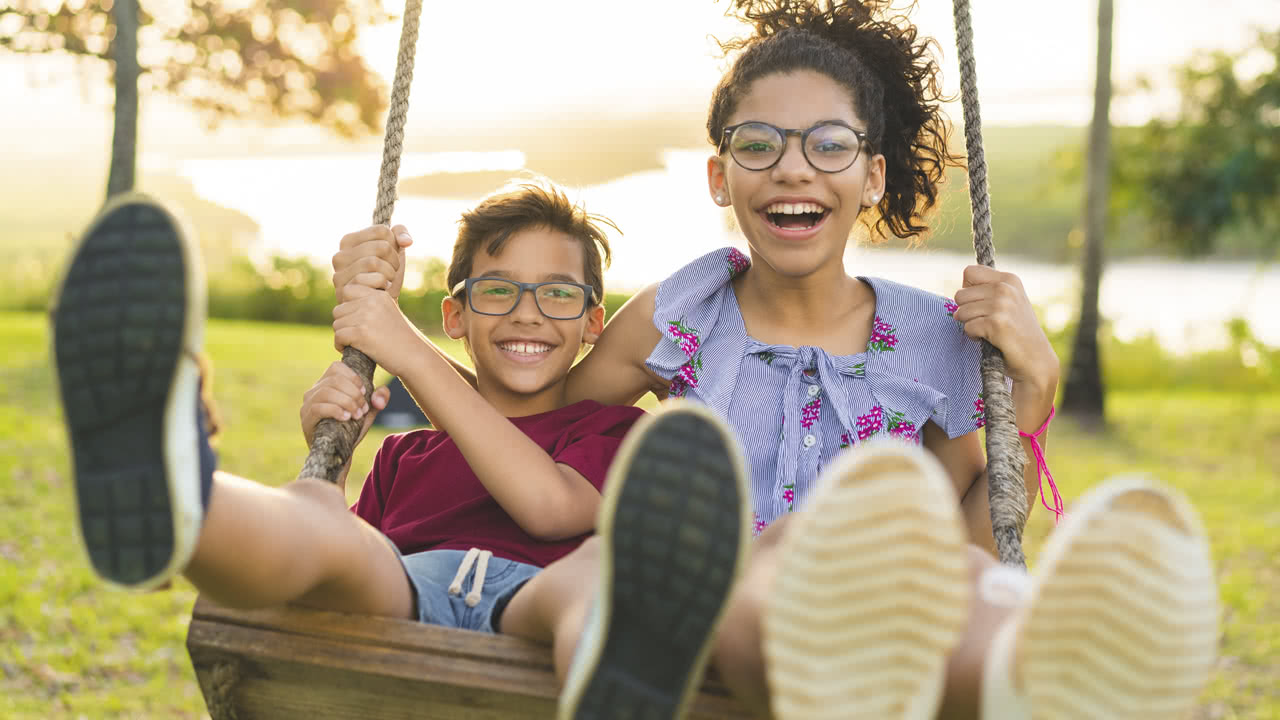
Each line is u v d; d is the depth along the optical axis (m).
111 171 5.91
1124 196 12.95
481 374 2.41
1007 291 2.15
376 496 2.32
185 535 1.29
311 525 1.51
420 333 2.24
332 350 12.29
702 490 1.25
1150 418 11.31
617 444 2.20
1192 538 1.12
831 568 1.12
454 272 2.46
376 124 8.84
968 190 2.28
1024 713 1.19
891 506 1.11
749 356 2.29
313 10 8.15
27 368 9.70
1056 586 1.12
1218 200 12.25
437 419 2.14
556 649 1.47
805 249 2.18
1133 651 1.11
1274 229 13.17
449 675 1.55
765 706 1.37
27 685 4.05
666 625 1.25
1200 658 1.12
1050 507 2.24
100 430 1.31
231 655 1.62
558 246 2.39
